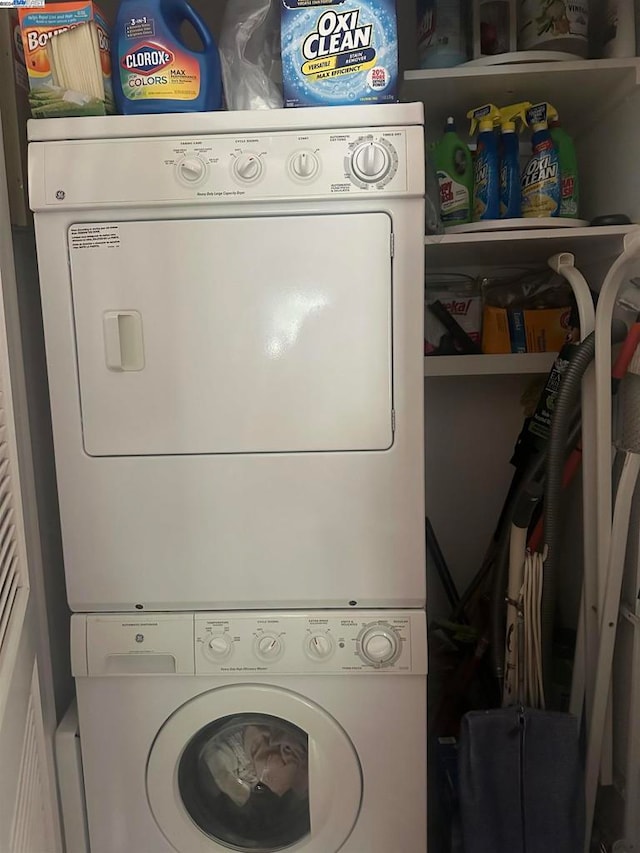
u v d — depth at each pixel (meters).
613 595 1.34
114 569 1.24
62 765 1.31
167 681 1.27
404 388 1.18
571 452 1.52
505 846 1.27
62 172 1.14
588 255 1.66
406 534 1.22
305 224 1.15
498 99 1.57
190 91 1.18
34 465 1.34
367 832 1.31
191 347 1.18
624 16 1.42
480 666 1.66
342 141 1.13
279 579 1.24
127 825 1.33
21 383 1.23
